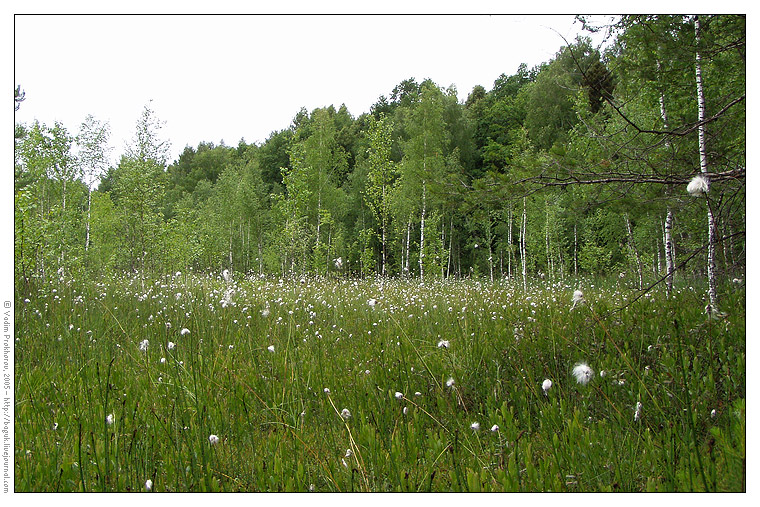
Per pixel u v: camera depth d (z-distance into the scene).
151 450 3.10
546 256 24.41
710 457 2.54
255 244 34.28
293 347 5.65
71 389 4.37
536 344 4.73
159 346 5.62
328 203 29.53
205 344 5.67
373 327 6.99
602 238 25.83
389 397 3.82
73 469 2.93
